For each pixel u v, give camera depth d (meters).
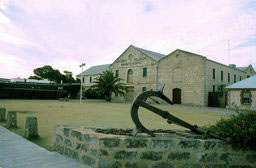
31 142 5.95
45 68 61.50
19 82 33.69
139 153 3.93
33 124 6.55
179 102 31.50
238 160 4.13
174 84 32.19
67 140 4.90
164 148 3.96
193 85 29.72
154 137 4.14
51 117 11.75
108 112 15.84
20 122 9.52
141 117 13.16
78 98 47.72
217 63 31.78
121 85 38.94
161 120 11.87
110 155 3.89
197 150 4.04
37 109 16.47
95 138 4.04
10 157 4.60
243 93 24.47
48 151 5.17
